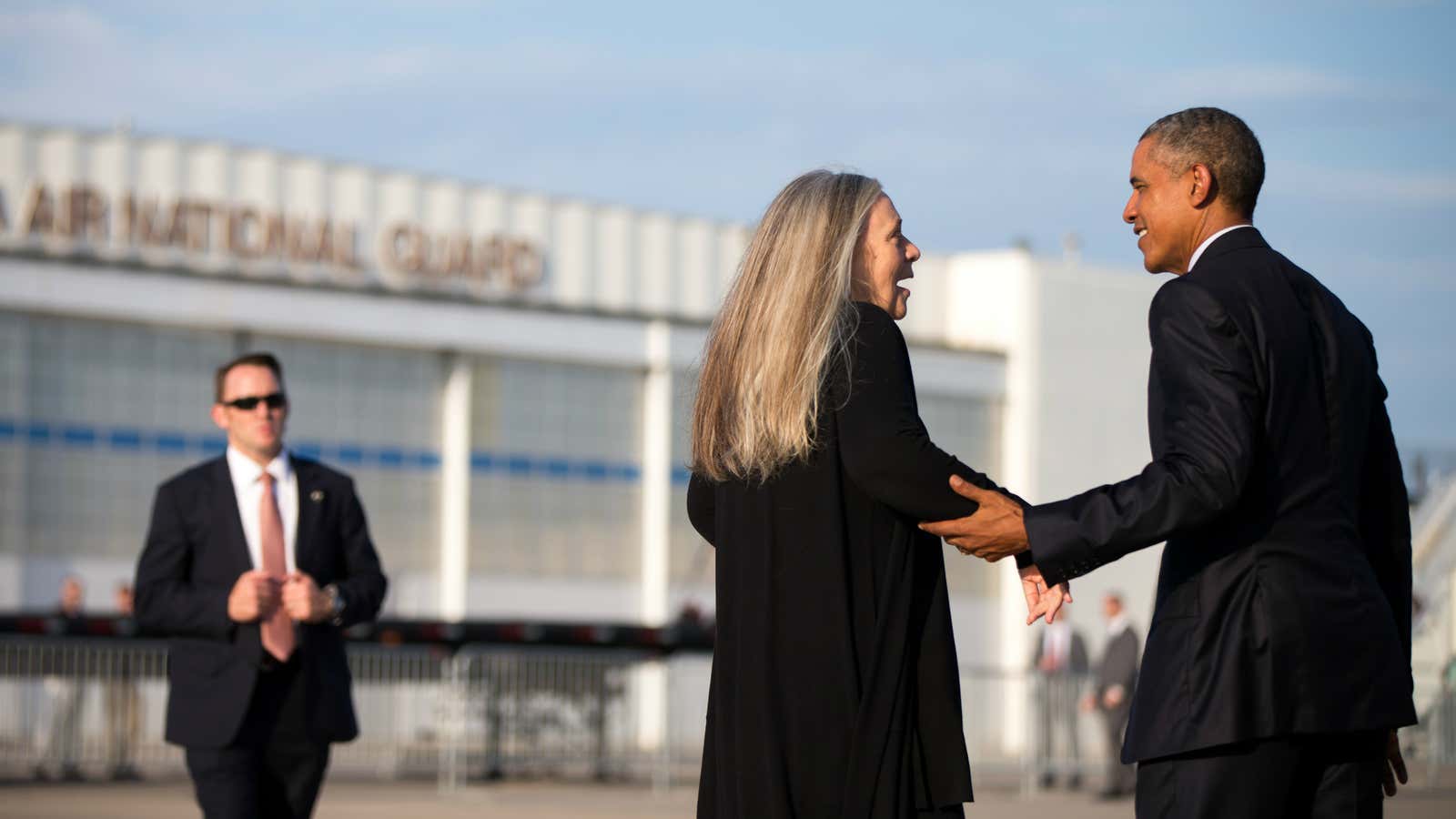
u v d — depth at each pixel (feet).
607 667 59.77
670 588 111.65
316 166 103.81
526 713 58.18
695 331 113.19
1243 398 13.42
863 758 12.71
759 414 13.08
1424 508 53.52
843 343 13.08
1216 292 13.80
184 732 21.35
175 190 99.14
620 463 111.34
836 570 12.95
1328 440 13.87
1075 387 130.00
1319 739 13.82
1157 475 13.23
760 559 13.17
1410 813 43.37
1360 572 13.75
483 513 106.42
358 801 50.06
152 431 95.40
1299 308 13.97
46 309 91.71
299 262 102.53
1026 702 60.29
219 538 22.17
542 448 108.68
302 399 100.73
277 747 21.56
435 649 58.80
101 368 94.12
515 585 107.14
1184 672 13.71
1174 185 14.60
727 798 13.11
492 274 110.01
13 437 91.04
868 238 13.69
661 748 59.52
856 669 12.86
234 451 22.70
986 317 129.29
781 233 13.50
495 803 50.26
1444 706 51.31
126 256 96.63
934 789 12.94
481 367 106.83
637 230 116.47
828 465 13.06
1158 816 13.96
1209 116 14.60
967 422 126.21
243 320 97.40
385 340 102.32
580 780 58.85
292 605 21.45
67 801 47.37
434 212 107.96
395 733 56.90
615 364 110.73
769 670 13.00
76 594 72.95
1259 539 13.60
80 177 96.27
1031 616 13.69
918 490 12.97
